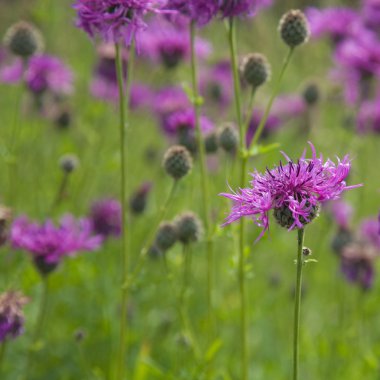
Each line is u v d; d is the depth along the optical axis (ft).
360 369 30.96
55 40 48.03
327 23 42.65
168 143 39.52
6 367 29.63
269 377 32.12
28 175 41.39
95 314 33.22
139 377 26.48
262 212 16.03
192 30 24.98
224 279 36.19
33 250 25.49
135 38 21.42
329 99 46.34
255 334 35.70
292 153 46.14
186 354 29.17
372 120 39.50
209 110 43.73
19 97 31.07
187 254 28.30
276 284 36.14
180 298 25.94
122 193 23.38
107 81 41.68
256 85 25.08
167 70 37.76
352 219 38.93
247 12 23.24
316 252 36.68
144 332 31.50
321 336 33.22
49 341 31.04
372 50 39.50
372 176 46.06
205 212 25.59
